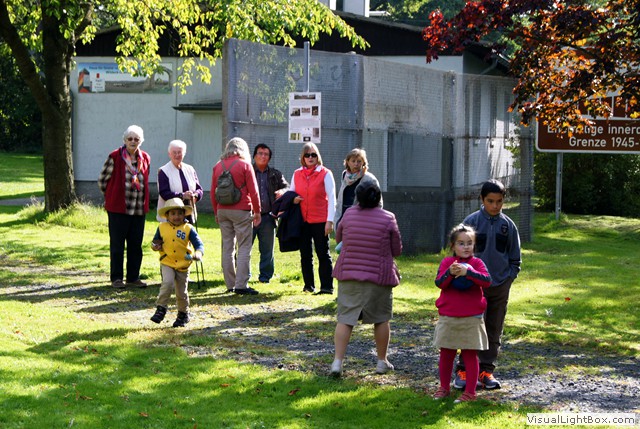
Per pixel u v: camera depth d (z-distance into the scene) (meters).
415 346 8.38
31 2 19.80
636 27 10.43
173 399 6.11
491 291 6.80
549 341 9.02
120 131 26.41
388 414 6.01
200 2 20.67
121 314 9.32
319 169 10.82
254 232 11.56
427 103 15.68
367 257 7.07
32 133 54.03
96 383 6.36
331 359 7.65
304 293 10.97
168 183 10.81
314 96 11.69
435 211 16.03
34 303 9.73
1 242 15.19
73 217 18.39
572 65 12.05
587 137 18.61
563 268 15.28
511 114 18.20
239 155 10.66
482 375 6.88
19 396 5.85
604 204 26.72
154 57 19.31
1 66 41.31
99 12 26.48
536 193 26.78
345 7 31.36
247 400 6.21
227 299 10.42
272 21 17.83
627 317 10.84
